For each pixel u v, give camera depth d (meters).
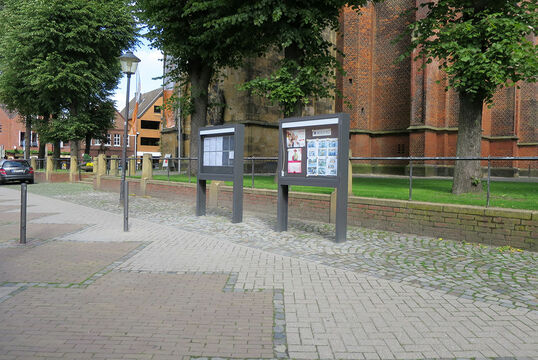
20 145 58.28
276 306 4.10
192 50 17.56
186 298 4.33
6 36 26.25
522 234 6.58
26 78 26.39
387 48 26.58
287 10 12.14
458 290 4.61
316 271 5.42
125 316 3.81
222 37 15.69
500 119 25.59
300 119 7.88
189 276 5.18
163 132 33.19
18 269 5.46
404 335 3.42
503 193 9.91
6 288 4.62
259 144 25.14
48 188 21.88
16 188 22.39
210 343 3.25
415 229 7.97
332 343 3.26
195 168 18.78
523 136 26.97
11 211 11.88
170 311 3.95
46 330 3.47
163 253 6.46
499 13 8.54
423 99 23.56
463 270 5.45
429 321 3.72
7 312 3.89
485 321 3.73
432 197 9.04
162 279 5.04
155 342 3.26
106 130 34.53
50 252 6.50
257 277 5.13
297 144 8.05
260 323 3.66
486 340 3.33
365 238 7.68
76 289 4.62
